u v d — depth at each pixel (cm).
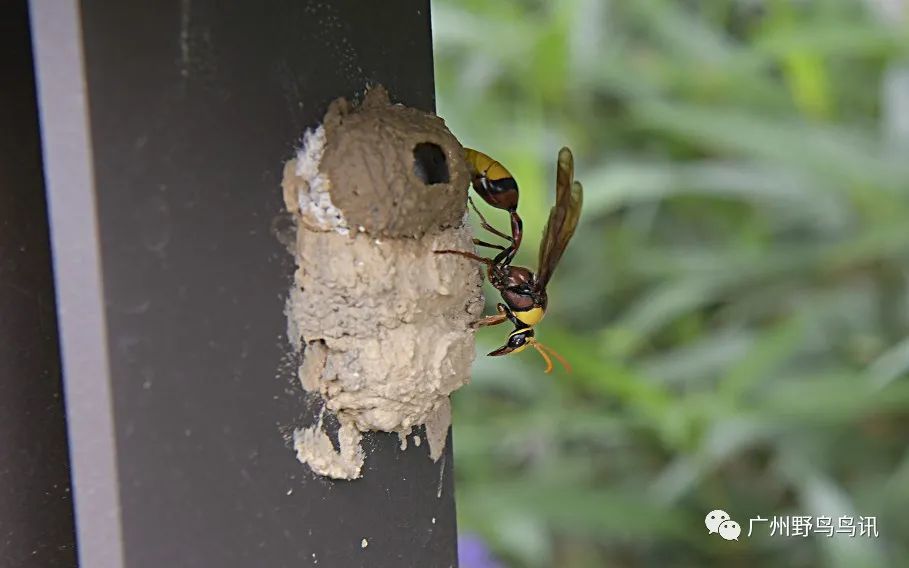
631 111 59
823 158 54
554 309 57
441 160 42
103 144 39
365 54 42
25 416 42
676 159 60
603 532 55
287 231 41
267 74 41
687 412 52
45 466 42
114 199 39
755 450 57
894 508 53
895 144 54
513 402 58
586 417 53
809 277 57
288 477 41
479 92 58
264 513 41
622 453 58
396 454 43
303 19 41
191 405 40
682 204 60
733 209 59
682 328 58
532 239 52
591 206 54
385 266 42
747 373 51
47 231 42
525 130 55
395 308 42
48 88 39
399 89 43
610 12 65
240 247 41
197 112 40
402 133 42
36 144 42
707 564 55
